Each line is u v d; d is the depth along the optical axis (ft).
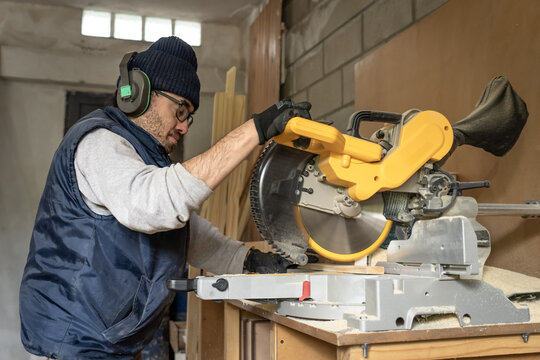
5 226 13.62
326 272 4.18
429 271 3.35
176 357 9.02
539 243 4.97
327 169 3.80
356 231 4.22
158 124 4.26
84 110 14.42
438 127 3.96
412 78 7.16
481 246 3.43
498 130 4.66
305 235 4.17
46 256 3.76
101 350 3.62
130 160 3.50
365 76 8.44
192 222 5.14
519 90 5.35
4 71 13.70
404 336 3.02
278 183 4.01
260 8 14.76
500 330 3.24
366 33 9.07
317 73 11.14
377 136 4.00
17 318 13.44
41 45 14.25
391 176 3.79
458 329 3.15
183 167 3.37
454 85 6.31
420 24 7.04
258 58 14.26
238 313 5.21
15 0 14.24
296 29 12.48
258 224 4.09
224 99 11.59
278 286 3.57
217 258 5.08
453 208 3.88
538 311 3.77
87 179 3.54
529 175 5.13
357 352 2.95
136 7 14.73
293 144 3.73
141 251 3.76
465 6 6.19
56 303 3.63
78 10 14.64
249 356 4.94
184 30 15.52
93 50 14.58
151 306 3.78
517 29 5.41
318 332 3.09
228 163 3.41
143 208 3.24
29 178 13.88
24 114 14.02
